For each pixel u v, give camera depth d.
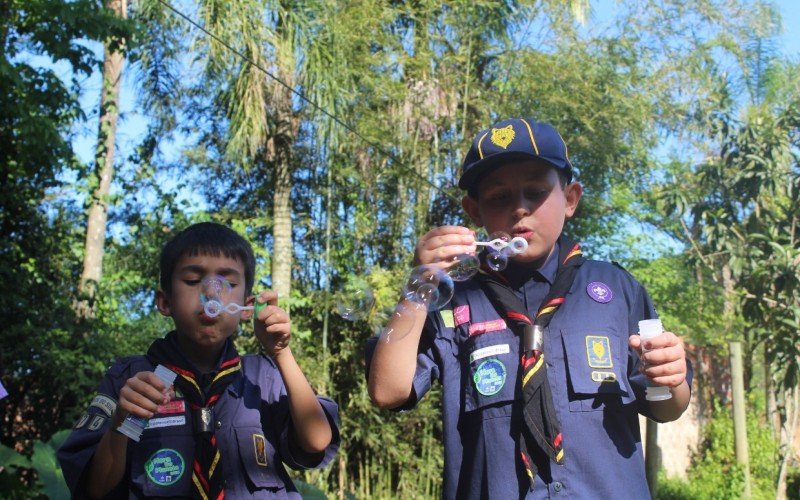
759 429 11.22
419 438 8.70
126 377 2.36
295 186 9.27
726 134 10.82
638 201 11.64
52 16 6.59
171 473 2.26
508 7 9.34
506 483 2.08
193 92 9.07
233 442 2.32
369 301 2.79
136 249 9.74
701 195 10.96
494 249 2.18
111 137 9.25
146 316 9.23
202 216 9.30
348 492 7.68
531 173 2.20
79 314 8.30
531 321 2.20
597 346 2.18
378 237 9.06
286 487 2.39
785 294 9.48
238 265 2.37
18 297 7.40
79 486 2.22
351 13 8.34
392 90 8.54
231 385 2.39
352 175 8.60
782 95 12.16
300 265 9.27
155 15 8.09
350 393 8.30
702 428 12.08
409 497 8.30
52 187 8.17
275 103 8.46
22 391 7.44
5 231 7.96
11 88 6.65
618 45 9.43
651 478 7.83
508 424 2.12
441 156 9.21
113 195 8.84
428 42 9.10
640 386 2.20
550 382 2.14
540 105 8.97
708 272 11.58
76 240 9.80
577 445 2.09
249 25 7.96
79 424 2.31
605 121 9.05
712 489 10.33
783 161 10.40
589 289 2.28
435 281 2.12
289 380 2.31
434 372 2.28
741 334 11.20
